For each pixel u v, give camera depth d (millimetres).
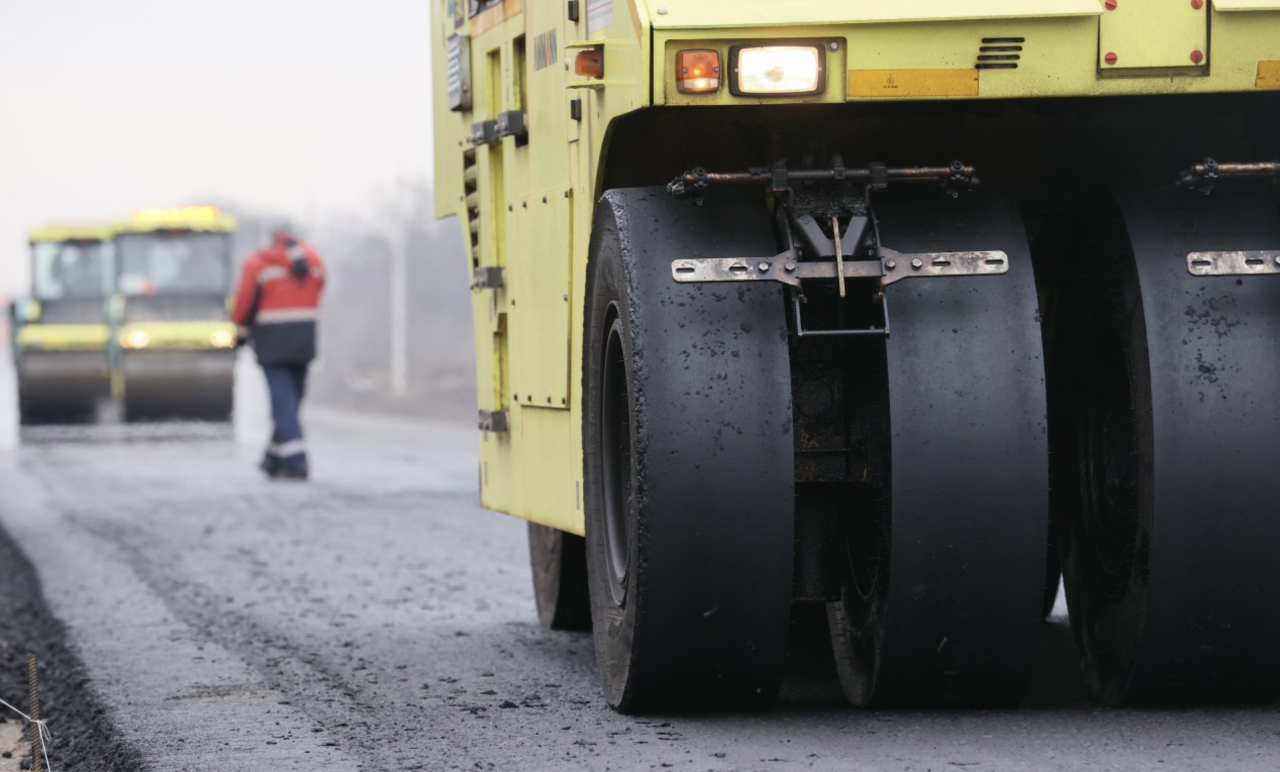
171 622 16203
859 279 9992
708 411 9625
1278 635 9820
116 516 26766
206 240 54469
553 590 14906
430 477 32844
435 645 14406
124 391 50625
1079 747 9445
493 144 13984
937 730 9945
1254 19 9266
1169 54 9250
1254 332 9727
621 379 10688
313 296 33562
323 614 16375
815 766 9227
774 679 10094
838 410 10180
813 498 10531
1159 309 9758
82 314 54656
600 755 9766
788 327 9938
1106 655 10461
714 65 9094
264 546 22281
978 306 9695
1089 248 10594
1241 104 10211
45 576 20062
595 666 13180
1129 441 10250
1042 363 9656
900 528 9609
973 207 9914
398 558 20688
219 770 9945
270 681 12859
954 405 9594
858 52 9141
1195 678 10031
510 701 11656
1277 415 9633
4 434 50531
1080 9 9172
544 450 12773
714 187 9914
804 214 9703
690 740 9984
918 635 9797
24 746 12016
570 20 11375
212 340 50438
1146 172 10930
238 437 47281
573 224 11609
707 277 9750
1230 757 9148
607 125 10227
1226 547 9672
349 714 11477
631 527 9984
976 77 9203
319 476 33625
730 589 9734
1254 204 10016
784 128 9961
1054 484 11164
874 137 10602
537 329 12758
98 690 12812
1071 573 10961
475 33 14500
